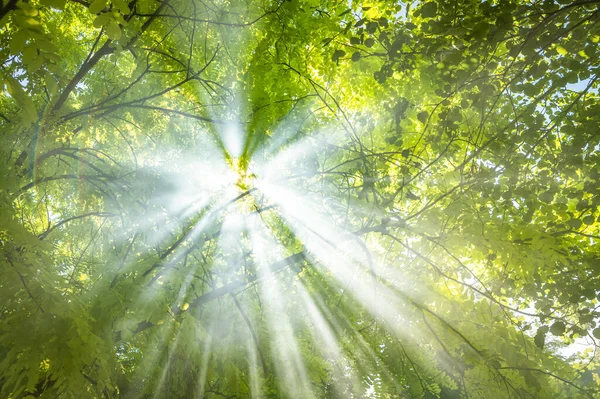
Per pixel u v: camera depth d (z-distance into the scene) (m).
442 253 5.06
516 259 4.29
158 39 5.02
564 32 3.38
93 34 5.71
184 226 4.27
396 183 5.27
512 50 3.61
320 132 5.21
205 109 5.20
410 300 4.77
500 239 4.23
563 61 3.82
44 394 2.51
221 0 4.82
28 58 1.72
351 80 5.20
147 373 3.79
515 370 4.36
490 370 4.42
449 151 4.67
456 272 5.08
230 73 5.28
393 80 4.96
